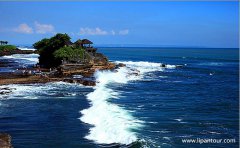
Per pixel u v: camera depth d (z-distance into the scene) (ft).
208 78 206.18
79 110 97.86
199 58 466.29
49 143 69.77
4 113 94.89
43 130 78.48
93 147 67.15
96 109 98.37
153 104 111.86
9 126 82.12
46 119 88.12
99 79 166.50
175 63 349.61
